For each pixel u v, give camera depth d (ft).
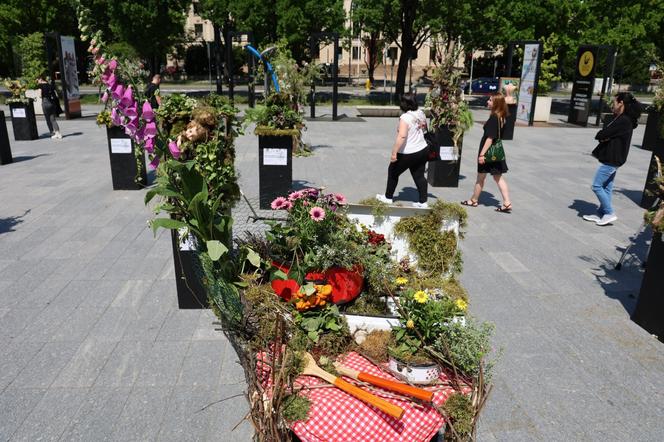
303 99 32.04
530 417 10.96
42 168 34.24
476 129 57.67
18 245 20.29
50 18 87.10
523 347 13.65
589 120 68.28
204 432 10.36
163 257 19.21
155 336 13.82
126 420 10.66
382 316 8.37
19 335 13.80
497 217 25.02
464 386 7.54
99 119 27.32
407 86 140.77
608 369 12.78
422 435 7.08
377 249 9.65
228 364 12.62
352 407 6.98
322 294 8.26
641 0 76.64
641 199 28.30
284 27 75.05
